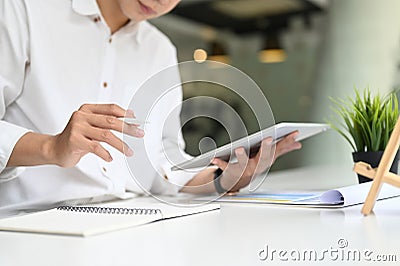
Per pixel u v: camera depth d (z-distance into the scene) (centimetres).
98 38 129
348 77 314
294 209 95
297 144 119
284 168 332
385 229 72
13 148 105
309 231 73
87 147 96
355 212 89
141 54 139
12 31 118
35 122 123
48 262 58
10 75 119
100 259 58
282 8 317
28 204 121
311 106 338
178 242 67
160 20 328
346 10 315
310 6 316
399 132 81
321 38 332
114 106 99
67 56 125
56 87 124
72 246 66
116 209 93
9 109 125
